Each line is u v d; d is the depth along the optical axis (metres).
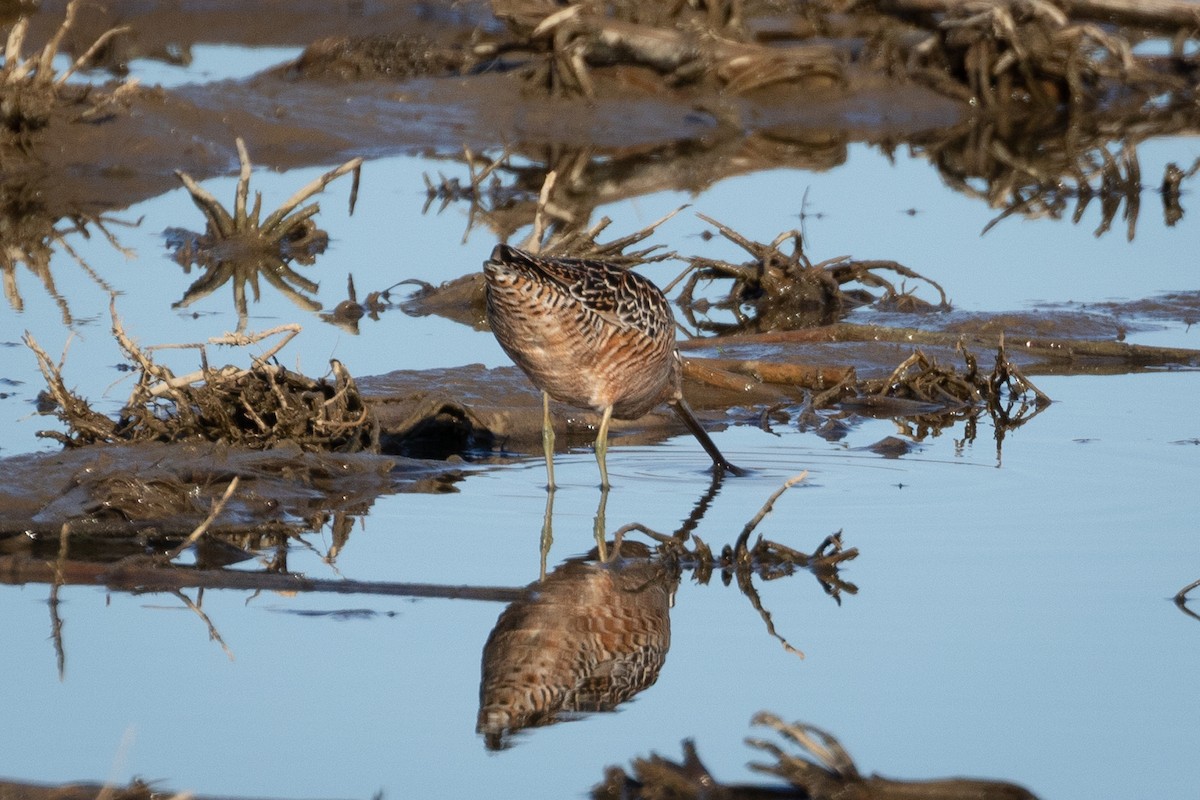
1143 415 13.48
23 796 6.63
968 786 6.91
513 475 11.86
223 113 23.06
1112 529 10.38
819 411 13.78
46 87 21.06
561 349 10.58
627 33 25.28
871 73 27.64
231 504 10.62
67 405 11.44
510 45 26.11
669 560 9.80
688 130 25.02
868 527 10.49
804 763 7.08
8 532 9.98
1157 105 28.00
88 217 19.48
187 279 17.17
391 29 32.66
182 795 6.39
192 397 11.75
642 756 7.24
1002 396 14.27
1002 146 25.23
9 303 15.80
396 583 9.30
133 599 9.12
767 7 30.58
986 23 26.84
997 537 10.24
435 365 14.45
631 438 13.08
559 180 21.95
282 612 8.95
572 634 8.66
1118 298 17.36
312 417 11.87
